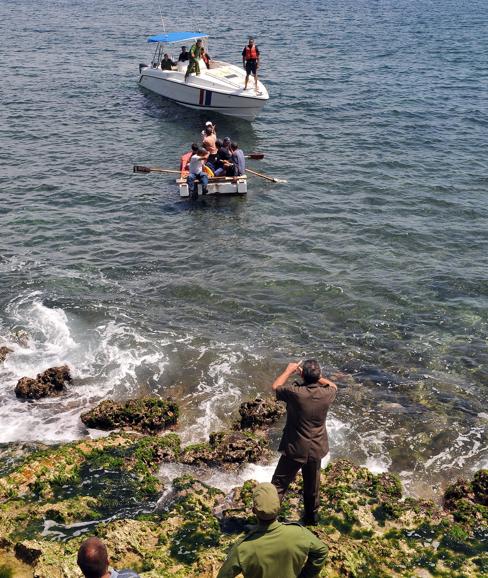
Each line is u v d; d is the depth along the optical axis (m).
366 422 10.23
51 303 13.78
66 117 27.05
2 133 24.84
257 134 25.44
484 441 9.85
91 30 48.22
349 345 12.50
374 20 54.09
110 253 16.28
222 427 10.16
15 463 8.77
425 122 26.52
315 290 14.51
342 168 21.92
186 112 28.14
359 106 28.59
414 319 13.37
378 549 7.08
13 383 11.19
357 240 16.92
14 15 55.38
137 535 7.08
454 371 11.68
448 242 16.80
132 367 11.67
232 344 12.45
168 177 21.39
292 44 42.56
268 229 17.69
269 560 4.55
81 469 8.53
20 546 6.71
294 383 6.85
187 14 57.81
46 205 18.91
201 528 7.31
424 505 8.01
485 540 7.42
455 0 70.12
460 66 36.25
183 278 15.09
